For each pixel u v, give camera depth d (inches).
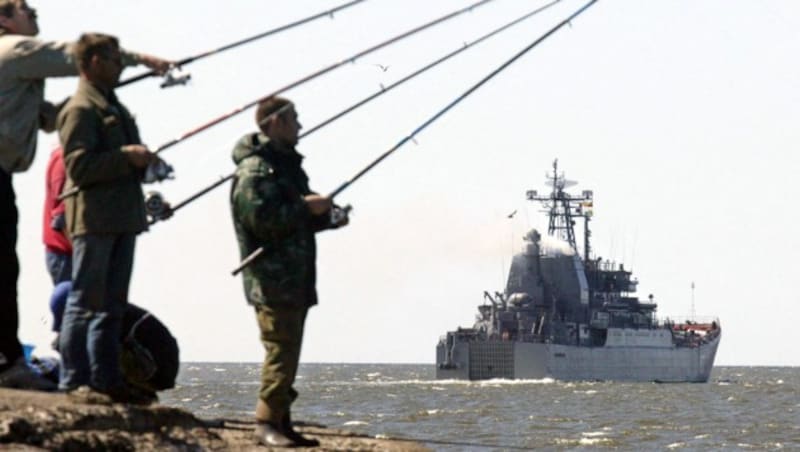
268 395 1230.3
